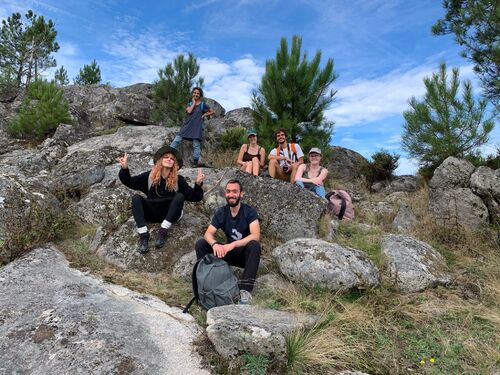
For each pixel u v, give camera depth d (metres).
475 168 6.38
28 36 21.16
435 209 6.27
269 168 6.96
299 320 3.21
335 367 2.86
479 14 7.98
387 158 10.58
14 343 2.82
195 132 8.62
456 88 7.59
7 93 17.52
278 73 8.99
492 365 2.90
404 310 3.72
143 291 3.87
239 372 2.66
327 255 4.10
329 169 10.87
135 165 7.81
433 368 2.89
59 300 3.41
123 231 4.88
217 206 5.79
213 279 3.59
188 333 3.13
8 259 4.34
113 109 14.13
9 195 5.42
